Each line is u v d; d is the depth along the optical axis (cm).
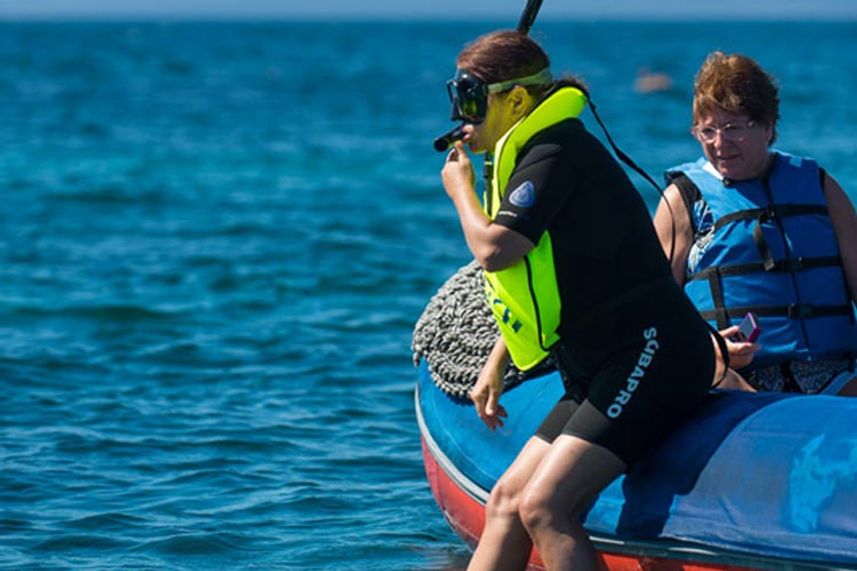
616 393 1301
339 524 1916
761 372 1556
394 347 3086
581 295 1323
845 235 1568
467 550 1812
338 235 4706
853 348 1564
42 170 6625
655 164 6894
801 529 1238
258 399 2625
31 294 3644
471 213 1334
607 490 1385
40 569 1717
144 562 1752
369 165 6956
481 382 1511
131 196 5712
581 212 1313
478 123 1377
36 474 2117
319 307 3544
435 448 1689
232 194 5831
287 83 15112
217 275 3972
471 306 1739
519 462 1345
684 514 1314
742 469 1302
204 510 1966
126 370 2847
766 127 1543
